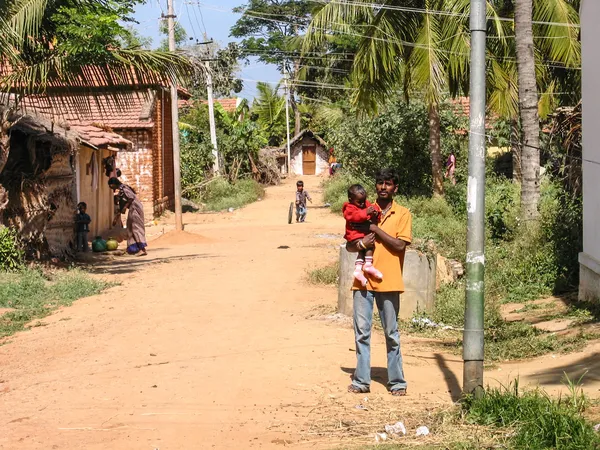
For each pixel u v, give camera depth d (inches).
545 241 506.3
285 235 898.7
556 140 572.1
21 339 383.9
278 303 456.8
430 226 748.6
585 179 408.8
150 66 596.7
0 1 524.1
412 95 1068.5
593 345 307.9
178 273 600.4
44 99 772.6
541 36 783.1
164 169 1280.8
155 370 309.4
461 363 311.1
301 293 488.4
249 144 1753.2
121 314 437.7
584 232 411.8
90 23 559.5
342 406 254.4
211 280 555.8
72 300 492.7
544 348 320.2
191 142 1537.9
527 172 549.0
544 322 378.6
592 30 389.4
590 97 396.2
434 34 870.4
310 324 393.1
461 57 863.1
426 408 248.2
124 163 1138.0
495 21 803.4
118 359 332.2
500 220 628.7
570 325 358.6
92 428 238.7
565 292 452.1
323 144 2566.4
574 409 219.9
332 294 483.8
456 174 1114.1
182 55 612.4
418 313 401.7
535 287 465.1
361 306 268.2
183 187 1425.9
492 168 1122.0
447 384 279.4
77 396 276.2
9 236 565.0
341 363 312.2
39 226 620.7
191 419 245.1
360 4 880.3
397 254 266.1
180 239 860.6
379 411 247.1
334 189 1434.5
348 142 1144.8
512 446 203.2
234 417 246.1
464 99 1366.9
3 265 551.8
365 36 924.0
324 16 895.1
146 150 1136.2
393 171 269.7
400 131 1075.9
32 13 551.2
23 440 228.7
